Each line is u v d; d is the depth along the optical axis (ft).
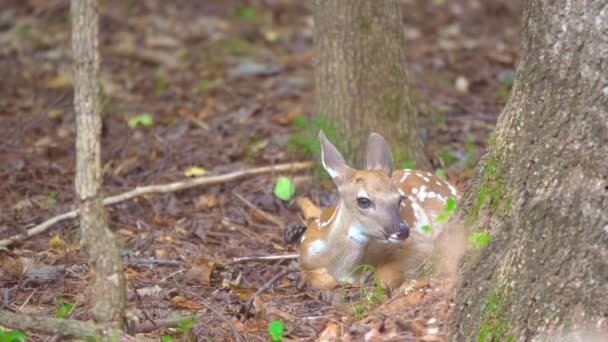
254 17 73.77
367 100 42.45
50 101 54.85
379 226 32.30
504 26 73.05
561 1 25.26
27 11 71.97
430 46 67.31
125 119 51.67
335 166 34.42
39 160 46.50
